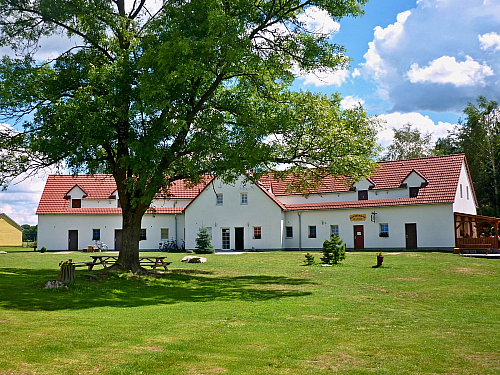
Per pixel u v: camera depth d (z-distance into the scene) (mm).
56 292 14656
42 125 18531
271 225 43438
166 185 18797
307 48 18672
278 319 11289
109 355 7746
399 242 39375
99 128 16875
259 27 18391
